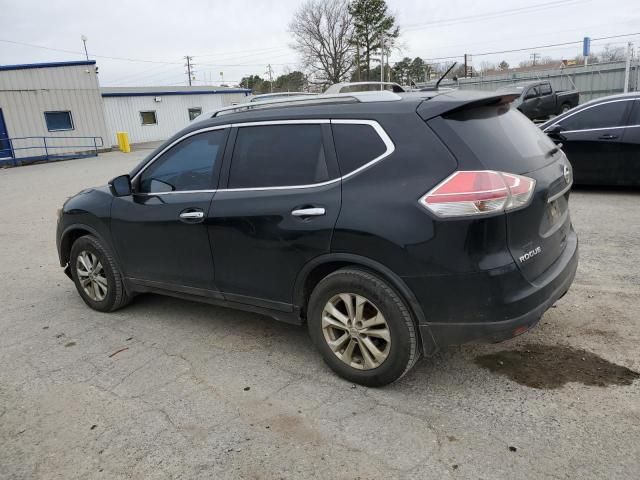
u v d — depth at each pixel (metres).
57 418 3.14
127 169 19.16
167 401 3.25
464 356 3.55
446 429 2.80
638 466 2.43
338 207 3.09
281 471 2.57
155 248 4.14
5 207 11.70
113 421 3.07
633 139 7.78
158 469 2.64
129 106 33.97
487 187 2.72
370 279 3.03
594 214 7.03
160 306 4.91
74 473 2.65
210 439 2.85
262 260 3.48
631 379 3.13
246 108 3.83
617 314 3.98
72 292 5.52
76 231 4.87
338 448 2.71
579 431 2.70
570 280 3.31
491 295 2.77
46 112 26.59
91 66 27.56
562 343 3.62
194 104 36.66
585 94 33.66
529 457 2.54
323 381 3.38
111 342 4.18
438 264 2.80
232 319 4.50
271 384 3.38
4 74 25.23
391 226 2.89
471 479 2.42
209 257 3.79
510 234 2.79
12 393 3.46
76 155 26.67
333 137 3.22
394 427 2.85
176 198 3.95
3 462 2.77
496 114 3.23
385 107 3.11
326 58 61.66
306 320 3.56
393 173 2.96
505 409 2.94
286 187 3.37
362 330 3.15
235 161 3.66
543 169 3.15
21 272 6.39
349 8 56.53
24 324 4.67
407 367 3.06
